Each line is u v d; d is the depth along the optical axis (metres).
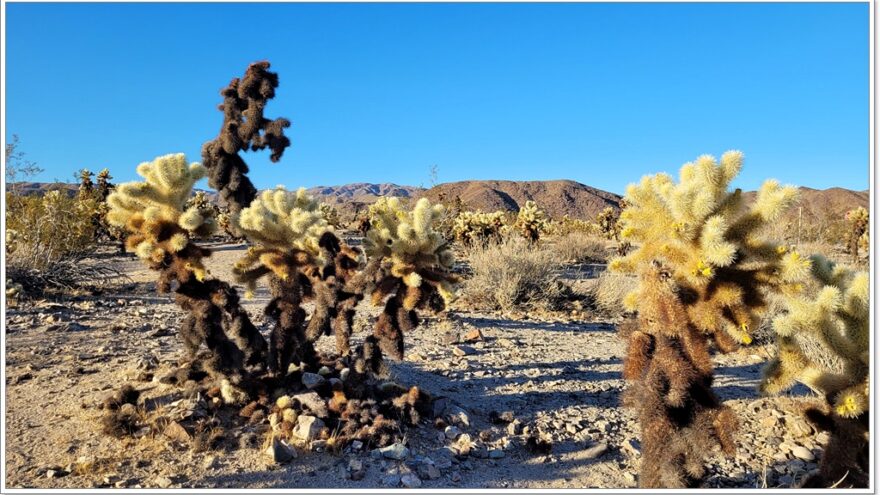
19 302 7.75
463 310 9.35
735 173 2.93
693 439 2.77
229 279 11.20
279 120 9.34
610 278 10.73
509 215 25.11
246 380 4.16
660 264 2.96
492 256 10.84
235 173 9.47
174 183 3.83
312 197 4.87
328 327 4.38
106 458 3.38
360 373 4.20
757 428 4.46
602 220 27.27
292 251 4.24
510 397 5.02
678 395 2.74
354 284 4.13
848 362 2.87
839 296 2.83
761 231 3.02
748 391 5.37
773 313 7.30
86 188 23.83
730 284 2.91
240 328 4.03
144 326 6.72
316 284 4.34
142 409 3.94
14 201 12.12
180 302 3.94
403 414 4.15
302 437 3.73
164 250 3.85
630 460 3.90
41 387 4.47
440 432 4.13
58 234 12.07
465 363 5.93
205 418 3.88
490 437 4.12
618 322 9.25
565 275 13.35
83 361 5.18
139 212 3.94
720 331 2.96
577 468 3.75
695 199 2.86
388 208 4.21
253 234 4.19
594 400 5.06
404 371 5.51
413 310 4.05
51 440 3.59
